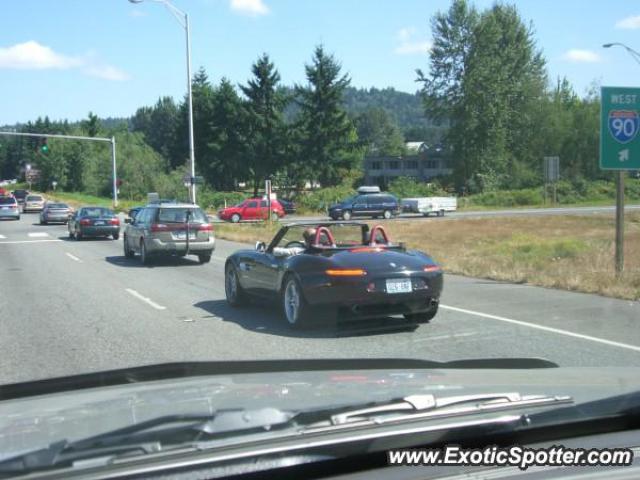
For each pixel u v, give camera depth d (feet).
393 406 9.29
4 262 63.00
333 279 27.37
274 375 12.85
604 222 127.34
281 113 263.90
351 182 259.80
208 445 7.72
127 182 286.87
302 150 249.34
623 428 9.55
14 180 625.41
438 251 68.80
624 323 30.96
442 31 246.88
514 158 258.98
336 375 12.69
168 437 8.02
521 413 9.22
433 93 251.39
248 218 150.82
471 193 248.32
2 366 23.24
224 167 269.44
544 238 86.02
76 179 375.25
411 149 531.09
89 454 7.54
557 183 242.99
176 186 253.65
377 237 31.94
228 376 12.83
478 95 242.58
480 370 13.34
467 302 37.76
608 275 43.68
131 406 9.88
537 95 261.03
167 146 393.29
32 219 163.02
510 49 255.70
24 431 8.72
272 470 7.54
